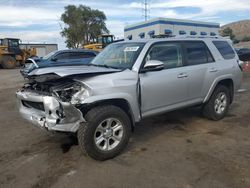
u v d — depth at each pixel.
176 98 5.73
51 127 4.29
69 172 4.32
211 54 6.55
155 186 3.88
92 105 4.46
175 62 5.77
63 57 15.01
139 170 4.34
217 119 6.76
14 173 4.34
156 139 5.63
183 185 3.88
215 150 5.02
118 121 4.72
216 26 24.86
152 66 4.95
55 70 4.67
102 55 6.05
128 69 5.02
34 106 4.80
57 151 5.11
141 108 5.12
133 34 25.08
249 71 17.78
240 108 7.99
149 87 5.16
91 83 4.43
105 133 4.62
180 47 5.93
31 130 6.33
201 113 6.86
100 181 4.04
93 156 4.55
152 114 5.36
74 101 4.26
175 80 5.61
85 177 4.16
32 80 5.02
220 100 6.76
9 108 8.77
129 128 4.89
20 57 30.11
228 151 4.97
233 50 7.27
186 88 5.87
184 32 22.77
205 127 6.32
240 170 4.26
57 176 4.21
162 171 4.29
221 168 4.33
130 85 4.83
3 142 5.65
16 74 21.72
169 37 6.05
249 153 4.87
